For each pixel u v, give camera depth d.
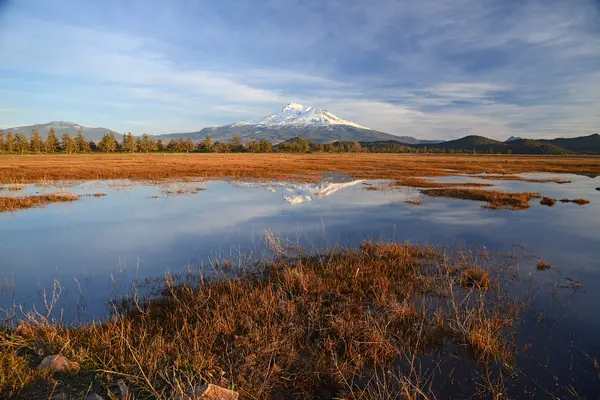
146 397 4.38
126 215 17.31
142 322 6.56
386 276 8.91
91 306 7.44
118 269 9.78
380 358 5.64
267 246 12.00
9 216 16.91
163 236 13.39
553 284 8.73
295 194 25.20
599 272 9.60
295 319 6.68
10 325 6.24
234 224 15.47
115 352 5.27
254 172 42.75
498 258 10.84
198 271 9.59
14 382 4.03
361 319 6.72
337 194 25.31
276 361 5.43
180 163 58.34
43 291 8.20
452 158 103.12
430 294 8.15
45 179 32.34
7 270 9.66
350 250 11.16
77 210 18.56
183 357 5.32
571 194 26.92
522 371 5.30
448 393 4.82
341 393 4.84
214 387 4.29
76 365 4.76
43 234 13.62
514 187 31.12
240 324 6.50
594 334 6.34
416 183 32.19
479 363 5.55
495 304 7.51
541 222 16.19
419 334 6.06
